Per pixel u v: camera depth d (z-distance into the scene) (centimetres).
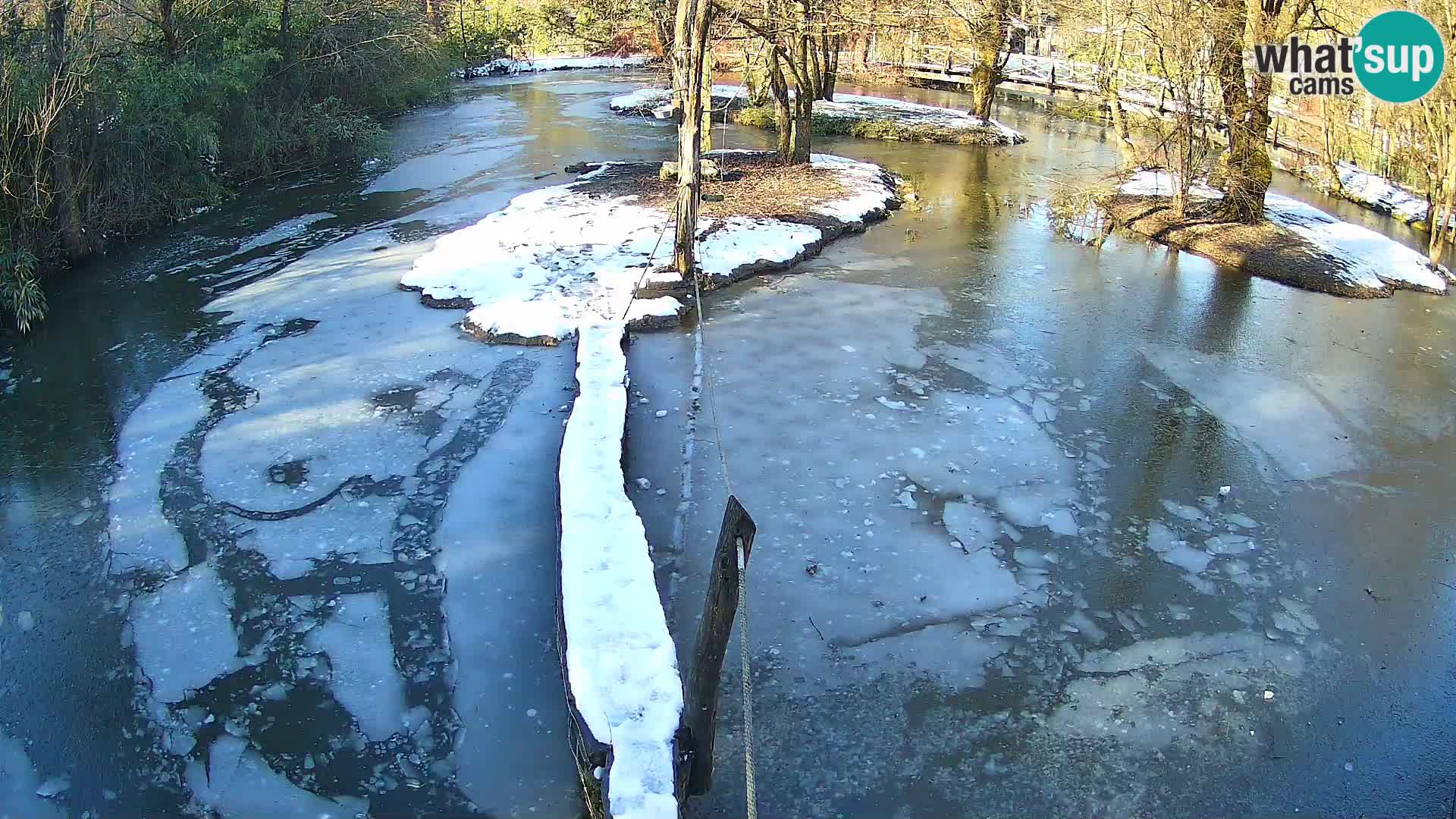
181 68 1736
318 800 566
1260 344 1234
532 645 684
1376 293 1425
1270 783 584
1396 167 2120
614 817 469
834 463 919
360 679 655
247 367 1119
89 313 1296
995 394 1071
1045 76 3944
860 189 1933
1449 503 883
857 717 625
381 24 2600
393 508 843
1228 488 895
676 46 1253
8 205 1331
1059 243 1675
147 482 888
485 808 560
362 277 1421
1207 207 1839
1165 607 737
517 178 2048
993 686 655
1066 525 834
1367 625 721
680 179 1308
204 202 1817
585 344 1095
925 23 2561
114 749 600
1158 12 1736
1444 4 1594
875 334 1230
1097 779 585
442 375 1091
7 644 686
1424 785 584
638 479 885
